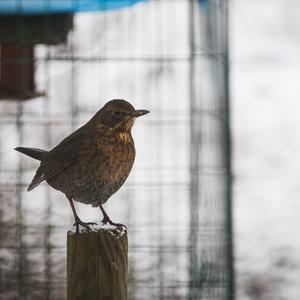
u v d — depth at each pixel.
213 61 12.05
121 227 6.83
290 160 20.28
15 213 13.19
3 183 13.56
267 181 19.02
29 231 12.88
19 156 13.12
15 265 12.37
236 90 24.14
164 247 12.70
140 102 17.81
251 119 22.70
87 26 15.73
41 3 11.63
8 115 14.05
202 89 12.10
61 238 12.90
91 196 8.91
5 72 12.40
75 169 8.77
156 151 17.64
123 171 8.77
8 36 11.97
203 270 11.92
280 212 17.19
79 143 8.70
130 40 16.94
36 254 12.58
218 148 12.22
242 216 16.98
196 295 11.50
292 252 14.91
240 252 14.84
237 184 18.86
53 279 12.10
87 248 6.16
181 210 15.19
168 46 19.12
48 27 12.09
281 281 13.54
